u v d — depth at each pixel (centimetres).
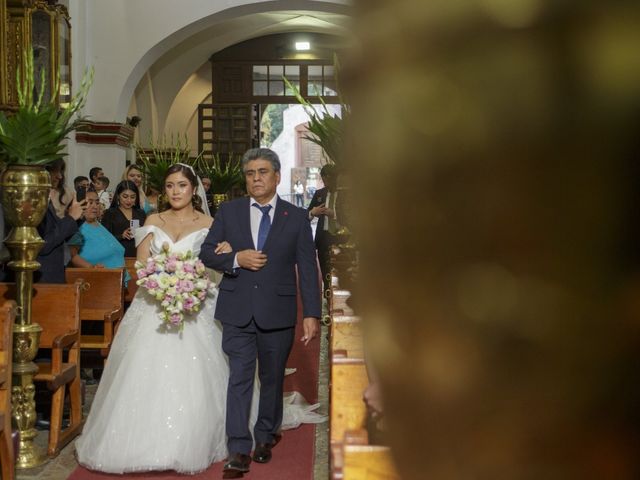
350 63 38
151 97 1947
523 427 32
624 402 31
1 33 1045
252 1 1511
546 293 32
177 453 463
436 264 34
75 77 1436
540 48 32
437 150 34
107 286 655
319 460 503
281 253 485
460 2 33
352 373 253
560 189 32
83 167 1438
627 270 31
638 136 31
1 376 403
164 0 1495
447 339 34
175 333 490
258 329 479
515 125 32
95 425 482
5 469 411
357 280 43
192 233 512
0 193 524
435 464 34
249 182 494
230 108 2011
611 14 31
